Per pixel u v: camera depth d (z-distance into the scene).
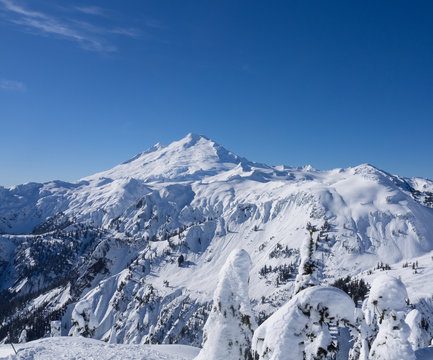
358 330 11.32
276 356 10.79
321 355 10.88
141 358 32.28
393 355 14.73
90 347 35.75
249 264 15.99
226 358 14.94
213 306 16.05
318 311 11.20
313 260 16.12
